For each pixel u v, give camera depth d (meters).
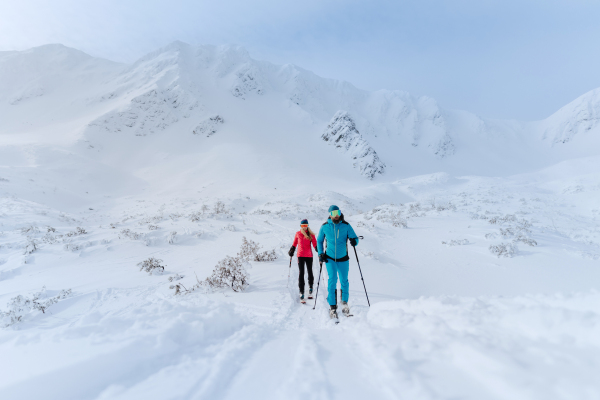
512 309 1.83
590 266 6.03
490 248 7.44
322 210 24.38
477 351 1.46
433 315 2.32
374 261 7.37
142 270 7.71
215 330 2.80
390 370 1.57
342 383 1.59
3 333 2.59
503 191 21.30
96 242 10.41
